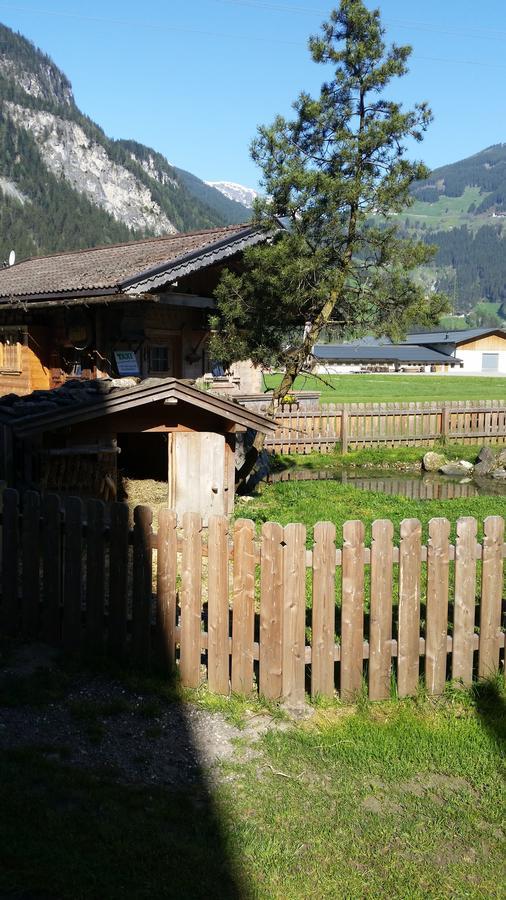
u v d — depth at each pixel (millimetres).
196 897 3695
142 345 17203
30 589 6496
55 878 3697
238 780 4750
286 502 14203
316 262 13211
